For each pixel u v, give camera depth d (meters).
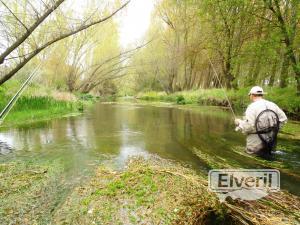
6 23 5.55
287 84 13.05
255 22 14.74
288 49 10.20
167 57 35.91
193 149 6.38
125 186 3.99
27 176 4.50
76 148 6.52
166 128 9.55
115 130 9.14
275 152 5.85
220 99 19.84
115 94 55.22
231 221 3.20
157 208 3.39
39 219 3.19
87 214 3.29
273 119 5.46
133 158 5.64
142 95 44.97
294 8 10.31
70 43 23.80
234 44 17.33
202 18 17.50
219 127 9.66
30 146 6.73
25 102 12.53
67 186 4.09
